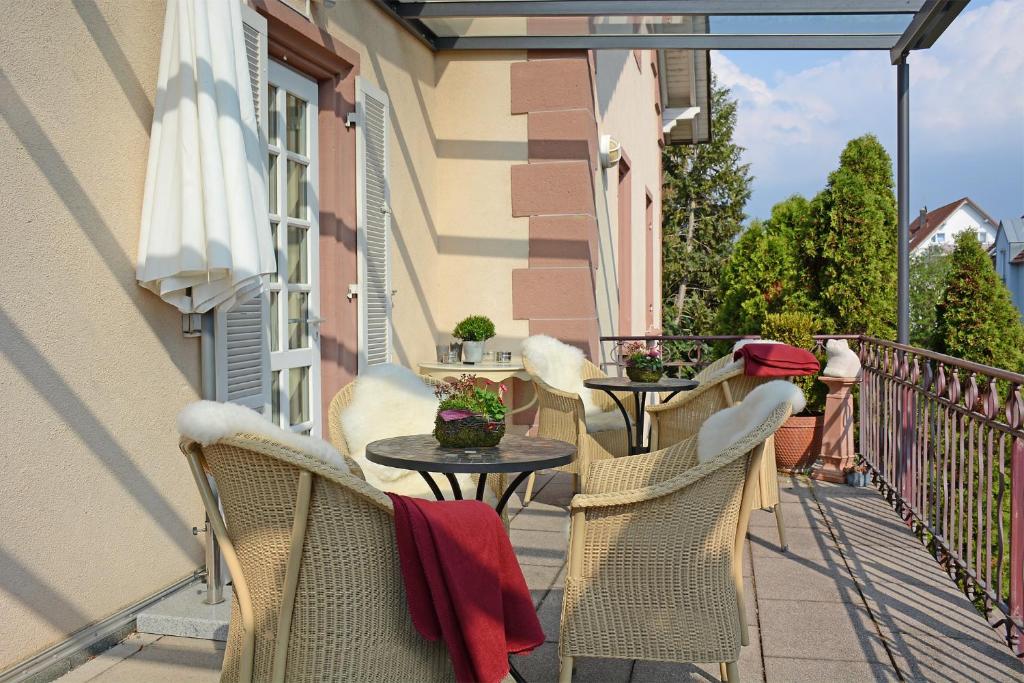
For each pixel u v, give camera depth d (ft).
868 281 31.19
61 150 9.86
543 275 22.06
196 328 11.95
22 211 9.30
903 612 12.01
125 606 10.80
